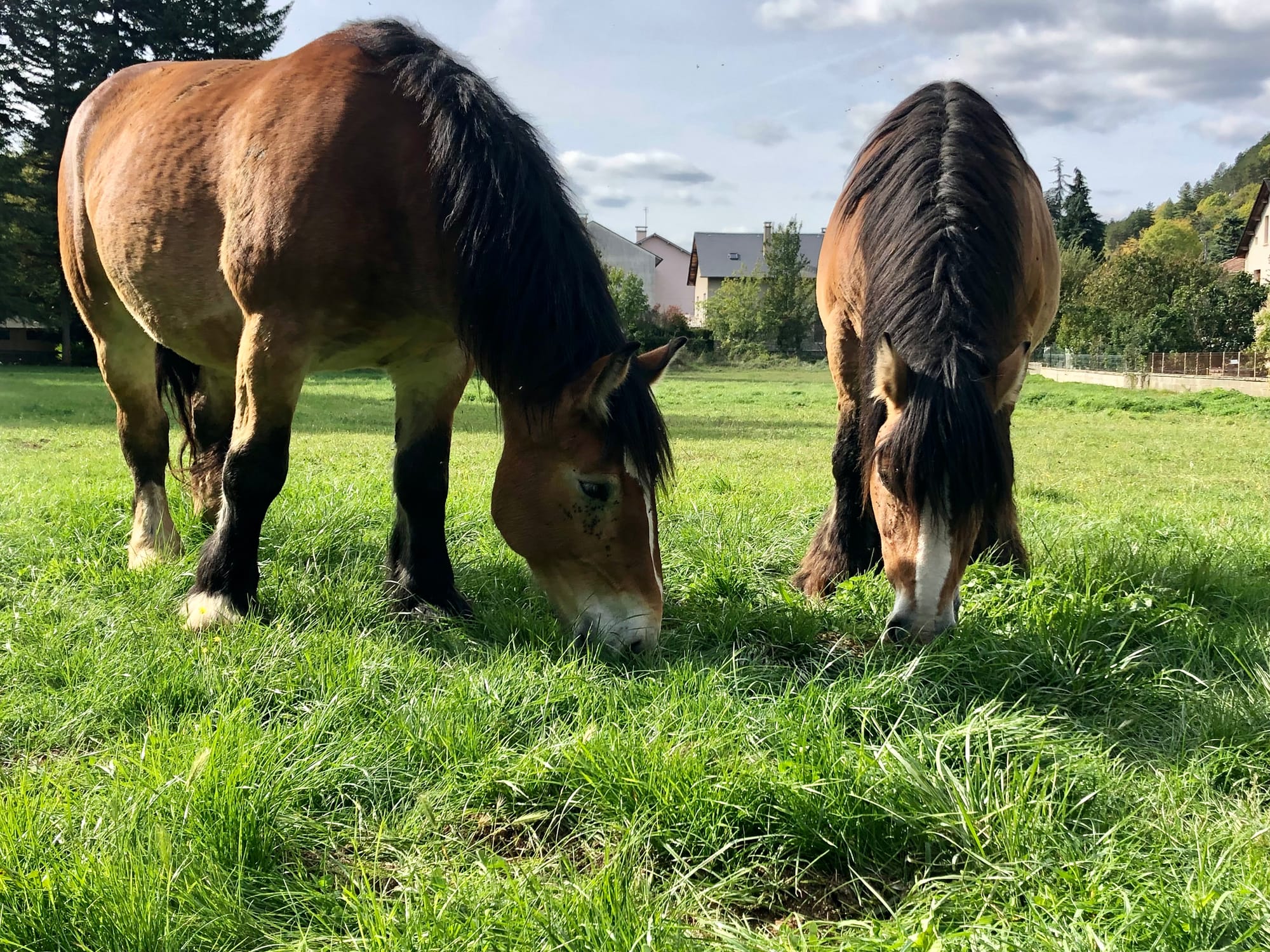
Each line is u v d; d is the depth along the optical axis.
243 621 3.22
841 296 4.16
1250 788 2.32
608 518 2.99
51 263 31.83
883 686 2.71
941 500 2.87
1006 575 4.04
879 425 3.29
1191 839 2.00
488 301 3.03
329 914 1.77
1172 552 4.49
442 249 3.20
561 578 3.12
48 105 30.14
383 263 3.24
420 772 2.31
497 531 4.78
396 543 3.84
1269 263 43.00
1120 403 22.62
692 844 2.02
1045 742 2.38
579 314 3.04
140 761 2.18
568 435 2.97
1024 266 4.02
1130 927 1.64
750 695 2.82
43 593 3.54
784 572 4.66
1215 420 18.95
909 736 2.44
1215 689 2.88
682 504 5.91
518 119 3.26
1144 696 2.86
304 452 9.95
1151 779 2.32
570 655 3.02
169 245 3.59
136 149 3.82
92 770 2.22
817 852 2.04
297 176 3.15
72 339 35.91
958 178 3.42
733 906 1.91
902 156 3.70
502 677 2.79
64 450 9.53
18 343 36.38
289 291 3.22
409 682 2.84
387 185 3.20
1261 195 43.50
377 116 3.24
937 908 1.77
